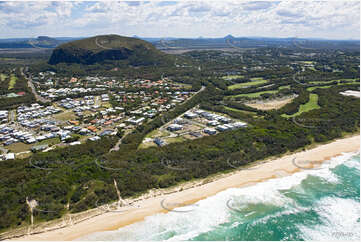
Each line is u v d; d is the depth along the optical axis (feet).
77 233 265.54
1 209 275.80
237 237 265.95
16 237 258.98
